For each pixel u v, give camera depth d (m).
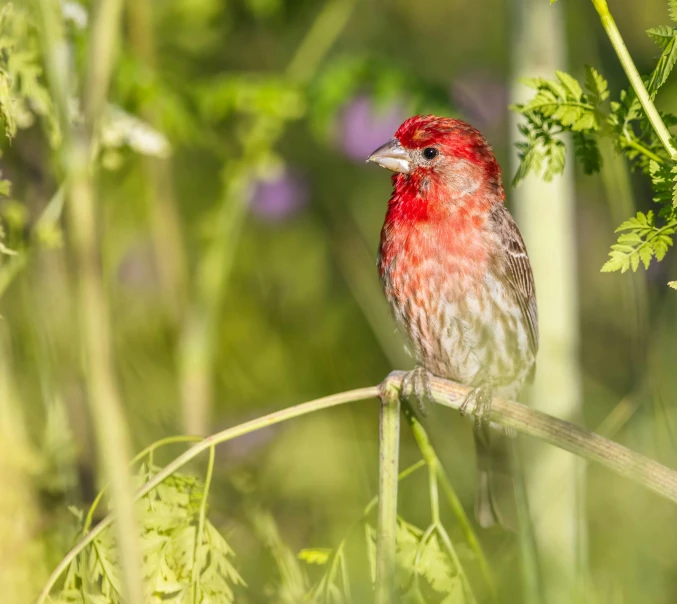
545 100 6.96
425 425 11.41
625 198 9.42
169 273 12.30
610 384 13.27
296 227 15.12
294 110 11.76
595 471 9.38
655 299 11.82
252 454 12.50
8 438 7.55
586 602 7.92
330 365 13.84
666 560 8.56
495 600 6.96
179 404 11.97
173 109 11.23
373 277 14.05
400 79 11.61
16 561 7.41
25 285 9.53
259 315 14.45
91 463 9.78
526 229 9.28
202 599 6.41
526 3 9.00
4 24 6.84
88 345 5.38
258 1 13.85
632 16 14.43
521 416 6.47
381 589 6.51
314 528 10.95
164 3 13.16
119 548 5.42
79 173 5.42
